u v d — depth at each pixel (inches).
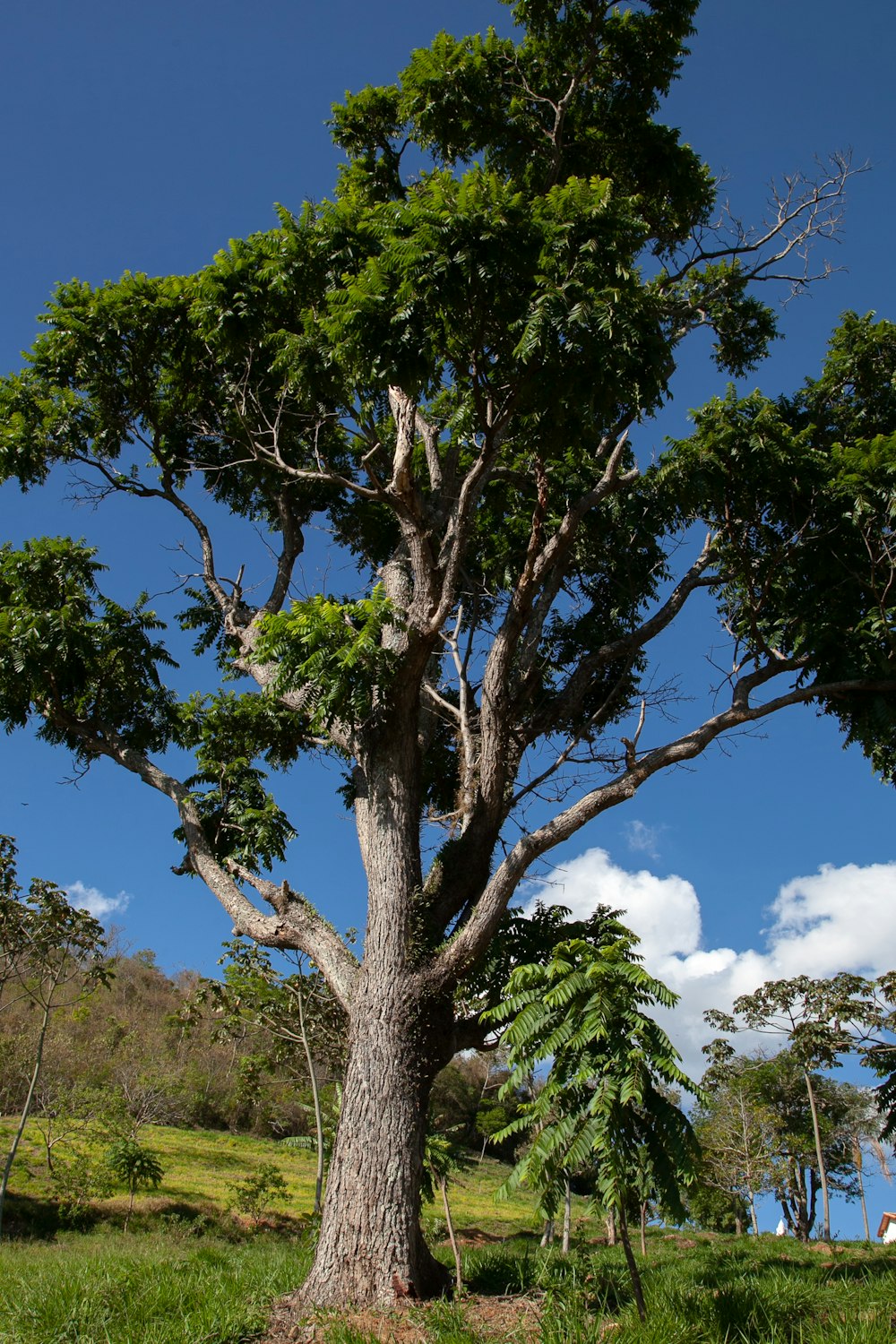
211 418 528.7
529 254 350.9
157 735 545.3
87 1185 803.4
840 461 438.0
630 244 377.1
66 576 505.0
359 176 506.9
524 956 407.5
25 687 481.1
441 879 392.2
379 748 403.2
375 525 581.0
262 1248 550.9
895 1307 264.4
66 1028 1360.7
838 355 514.3
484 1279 344.2
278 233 431.5
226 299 433.1
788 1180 975.6
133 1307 273.9
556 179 476.4
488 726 422.3
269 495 567.8
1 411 497.0
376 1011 347.3
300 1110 1417.3
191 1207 843.4
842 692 450.3
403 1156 319.6
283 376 470.6
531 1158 228.5
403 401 451.5
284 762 536.4
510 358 366.6
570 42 474.3
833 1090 1015.0
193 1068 1497.3
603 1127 222.4
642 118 490.3
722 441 432.1
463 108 466.9
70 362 494.9
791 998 840.9
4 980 776.3
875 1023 773.3
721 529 459.5
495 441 383.2
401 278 354.6
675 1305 255.3
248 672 495.8
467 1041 376.2
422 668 398.9
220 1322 266.7
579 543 528.1
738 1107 986.1
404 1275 295.3
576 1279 330.3
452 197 356.8
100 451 519.5
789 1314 262.2
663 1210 220.7
